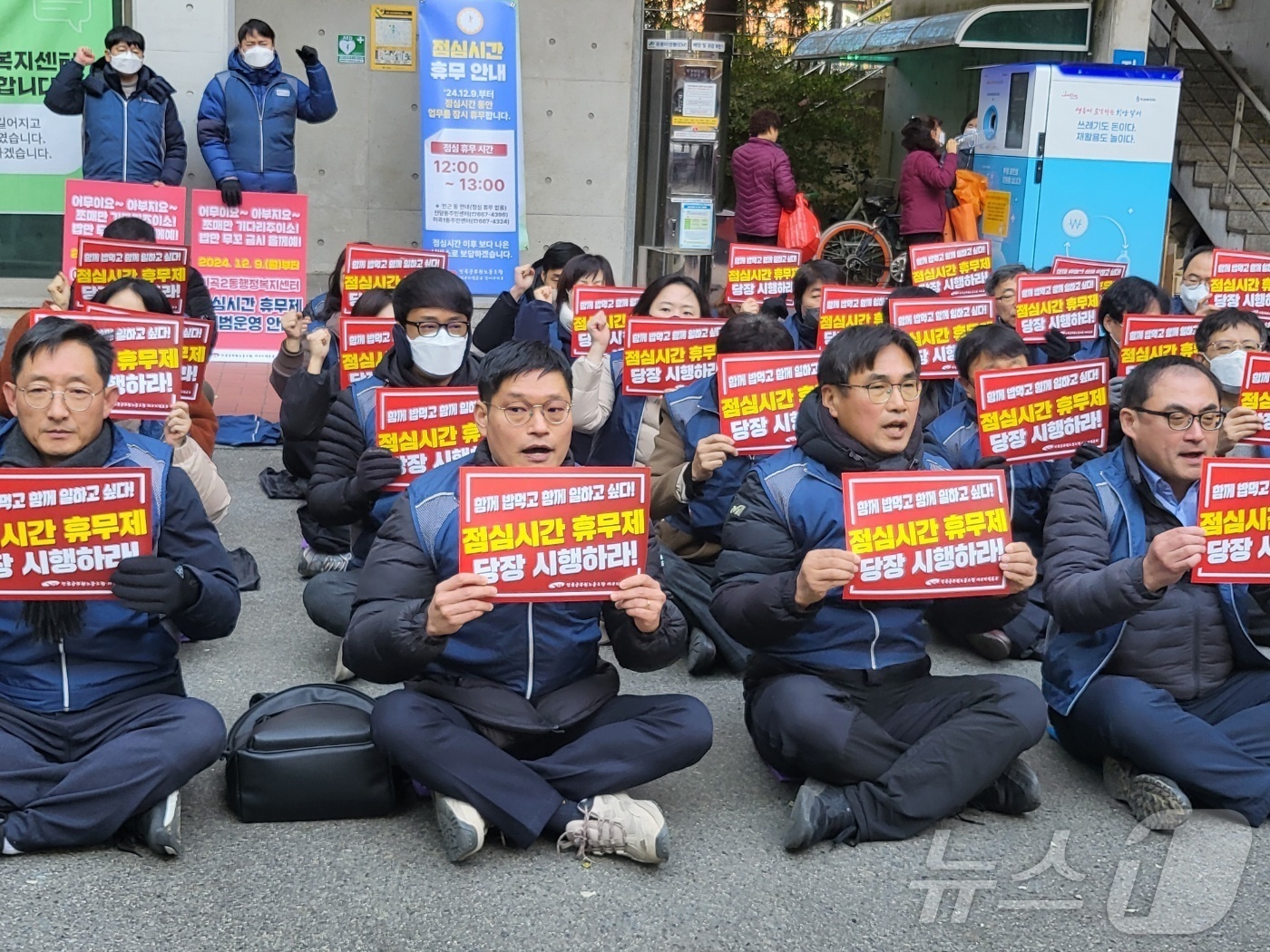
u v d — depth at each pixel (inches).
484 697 146.8
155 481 146.9
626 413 240.7
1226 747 157.1
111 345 148.1
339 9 476.4
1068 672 168.6
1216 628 165.8
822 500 158.6
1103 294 288.5
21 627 143.6
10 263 441.4
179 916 133.3
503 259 454.6
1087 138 520.7
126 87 398.3
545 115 494.6
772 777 171.8
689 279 257.3
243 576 238.1
